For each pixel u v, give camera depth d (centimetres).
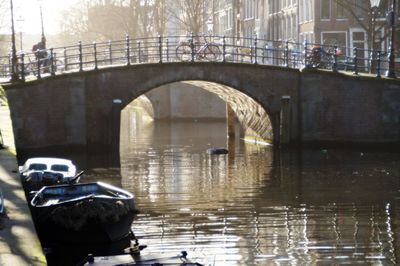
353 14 4131
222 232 1952
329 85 3650
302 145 3691
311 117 3672
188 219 2111
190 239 1877
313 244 1825
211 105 5806
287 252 1756
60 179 2239
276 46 5700
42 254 1096
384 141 3575
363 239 1869
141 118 6150
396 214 2150
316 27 4866
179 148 3859
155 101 5800
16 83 3319
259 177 2844
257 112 3959
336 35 4859
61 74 3434
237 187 2630
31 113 3359
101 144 3553
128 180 2803
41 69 3503
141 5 6638
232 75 3659
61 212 1766
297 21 5331
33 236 1181
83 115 3497
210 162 3291
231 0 7262
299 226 2016
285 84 3691
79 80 3484
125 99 3572
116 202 1805
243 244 1830
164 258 1338
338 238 1881
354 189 2542
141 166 3172
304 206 2277
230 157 3450
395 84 3531
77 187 1967
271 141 3812
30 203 1844
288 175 2869
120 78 3562
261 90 3684
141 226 2023
